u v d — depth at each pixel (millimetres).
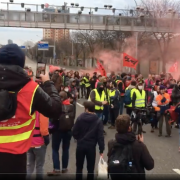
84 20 31109
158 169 6023
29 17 30156
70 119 5438
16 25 29953
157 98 9164
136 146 3133
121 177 3098
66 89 7922
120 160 3100
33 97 1818
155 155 7105
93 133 4758
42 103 1859
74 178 5375
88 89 18844
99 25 31328
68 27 30781
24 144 1846
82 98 19781
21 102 1783
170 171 5898
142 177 3113
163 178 5422
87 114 4832
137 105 9398
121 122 3186
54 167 5516
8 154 1789
